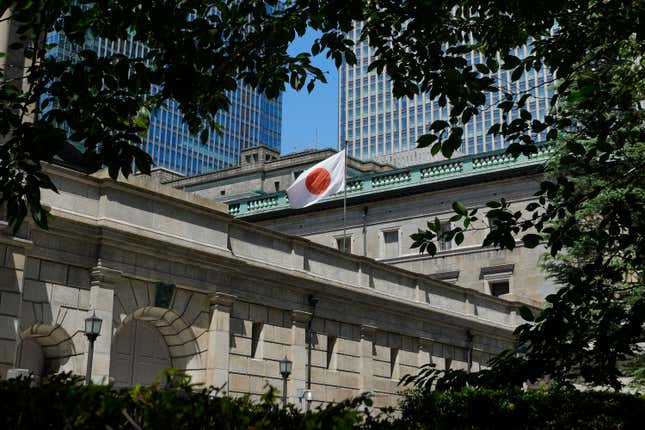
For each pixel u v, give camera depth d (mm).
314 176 46031
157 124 140000
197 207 29484
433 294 40750
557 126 14023
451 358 41188
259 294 31547
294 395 31969
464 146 143500
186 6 13367
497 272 50906
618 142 13688
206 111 13859
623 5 14430
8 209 11961
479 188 52500
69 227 25266
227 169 79312
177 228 28750
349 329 35625
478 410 14086
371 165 77312
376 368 36531
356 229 56812
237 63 13867
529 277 49781
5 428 5312
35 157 11594
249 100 160625
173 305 28188
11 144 12000
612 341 11469
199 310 29172
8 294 23344
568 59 14039
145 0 11898
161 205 28375
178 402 5512
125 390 5723
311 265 34375
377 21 14320
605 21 13930
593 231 13594
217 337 29234
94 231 25953
